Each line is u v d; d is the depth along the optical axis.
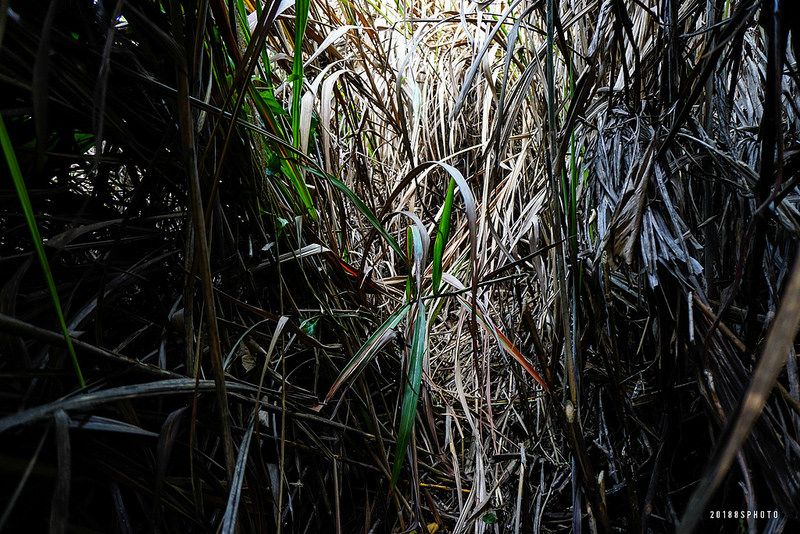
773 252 0.64
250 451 0.60
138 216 0.60
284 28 0.98
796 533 0.49
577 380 0.69
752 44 0.86
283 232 0.77
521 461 0.88
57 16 0.47
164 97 0.58
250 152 0.69
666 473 0.67
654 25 0.82
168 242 0.62
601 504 0.60
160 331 0.58
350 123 1.17
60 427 0.36
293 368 0.77
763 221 0.40
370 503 0.76
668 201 0.67
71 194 0.56
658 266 0.65
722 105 0.74
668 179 0.69
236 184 0.69
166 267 0.62
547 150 0.75
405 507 0.79
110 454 0.45
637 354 0.74
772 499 0.54
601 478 0.61
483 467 0.90
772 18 0.35
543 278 0.93
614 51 0.80
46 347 0.46
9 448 0.38
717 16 0.66
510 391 1.09
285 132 0.87
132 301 0.63
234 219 0.72
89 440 0.43
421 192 1.75
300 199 0.90
